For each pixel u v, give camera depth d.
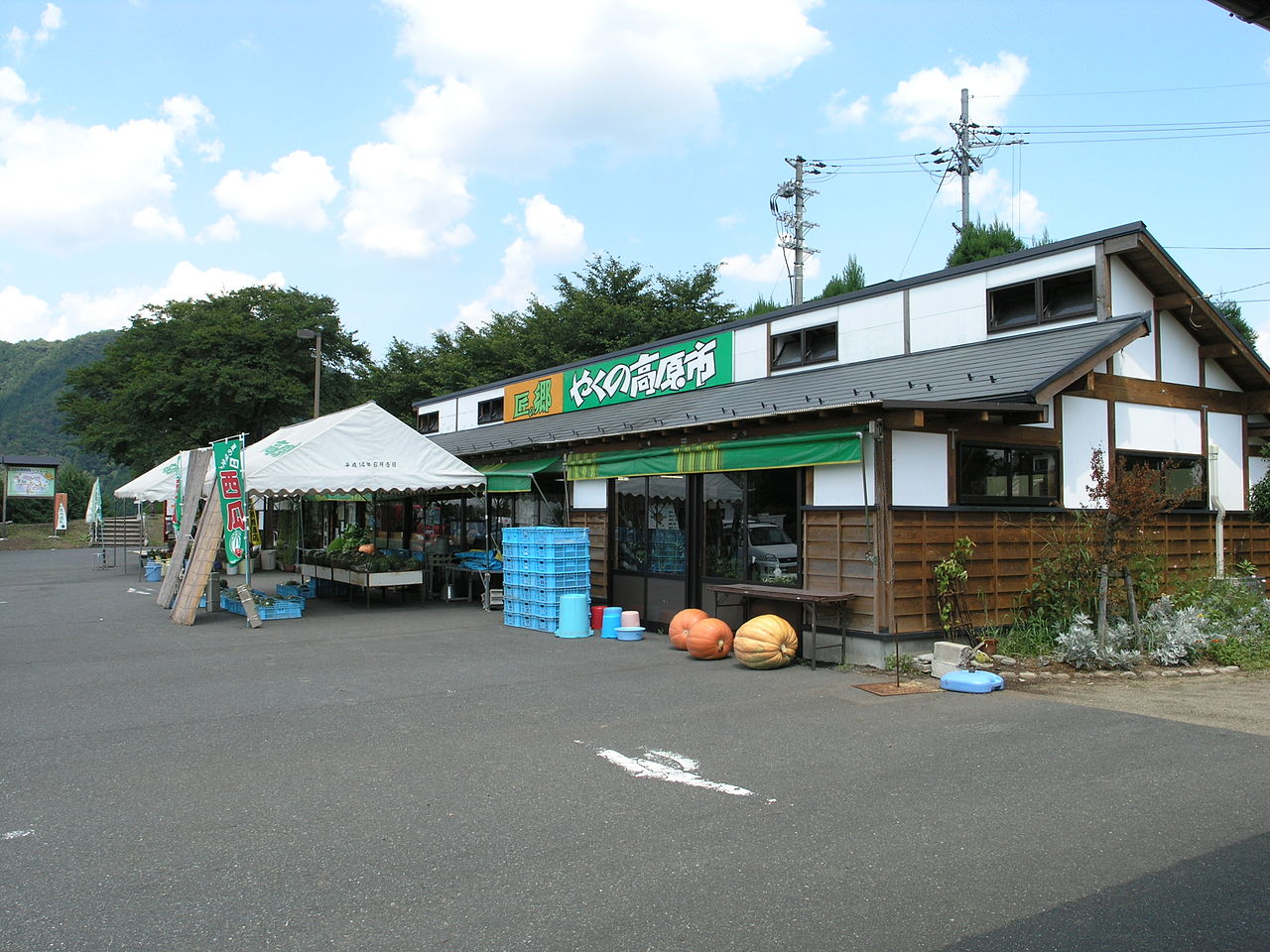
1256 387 11.73
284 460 12.80
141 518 28.34
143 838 4.28
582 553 11.78
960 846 4.09
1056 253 10.29
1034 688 7.58
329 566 15.32
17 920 3.41
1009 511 9.23
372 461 13.44
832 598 8.45
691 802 4.74
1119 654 8.28
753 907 3.47
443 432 23.22
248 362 34.09
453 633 11.44
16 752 5.82
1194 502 11.04
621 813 4.58
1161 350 10.83
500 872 3.84
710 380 14.34
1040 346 9.60
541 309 35.47
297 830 4.38
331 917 3.42
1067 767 5.30
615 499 12.62
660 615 11.59
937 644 8.13
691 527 10.98
